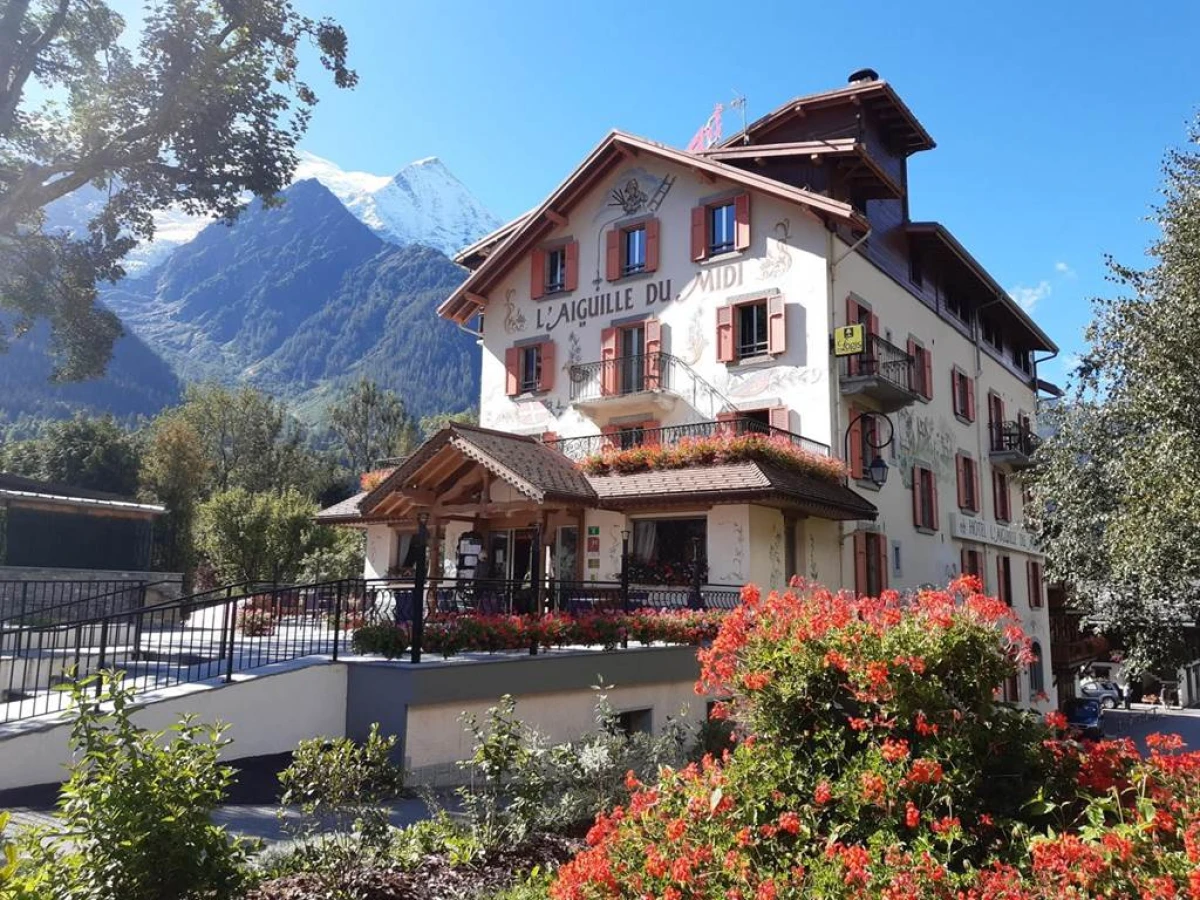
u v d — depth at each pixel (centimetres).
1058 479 1803
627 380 2366
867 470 2159
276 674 949
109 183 1689
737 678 488
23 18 1551
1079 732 475
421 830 655
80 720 450
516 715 1065
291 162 1759
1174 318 1250
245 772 864
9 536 1728
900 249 2530
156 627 1817
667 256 2350
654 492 1869
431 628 1070
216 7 1612
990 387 3075
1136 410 1403
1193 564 1410
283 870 550
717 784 441
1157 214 1348
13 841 510
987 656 452
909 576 2336
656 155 2341
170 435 4056
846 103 2445
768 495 1738
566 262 2547
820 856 377
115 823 404
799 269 2116
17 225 1695
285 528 3481
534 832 687
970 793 415
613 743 795
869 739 446
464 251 2992
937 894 335
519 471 1442
